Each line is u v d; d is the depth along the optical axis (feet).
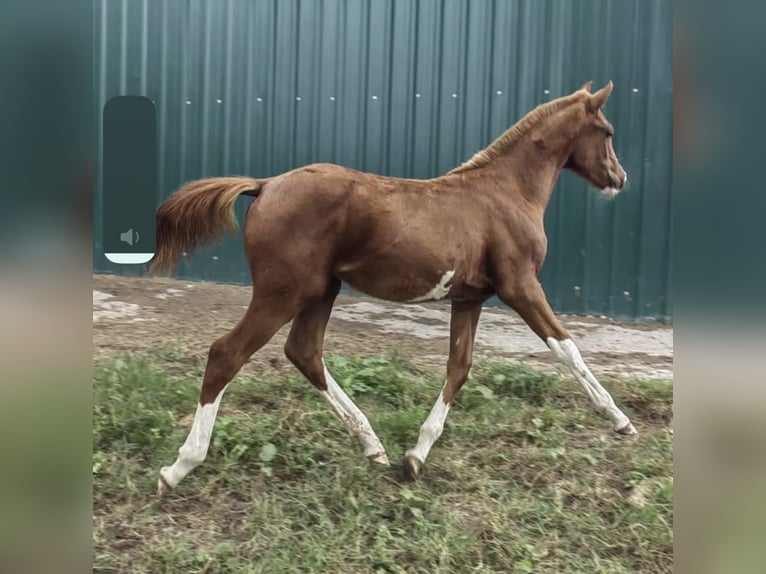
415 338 18.35
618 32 20.97
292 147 20.84
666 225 21.36
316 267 11.21
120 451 12.13
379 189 11.53
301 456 12.35
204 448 11.34
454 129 21.02
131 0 20.33
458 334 12.63
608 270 21.48
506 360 17.12
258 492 11.62
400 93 20.90
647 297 21.48
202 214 11.32
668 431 14.16
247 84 20.68
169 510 11.19
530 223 12.30
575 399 15.16
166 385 14.02
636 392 15.47
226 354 11.19
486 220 12.05
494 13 20.86
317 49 20.72
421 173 21.06
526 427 13.91
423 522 11.15
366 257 11.44
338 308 20.34
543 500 12.00
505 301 12.32
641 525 11.43
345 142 20.93
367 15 20.74
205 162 20.77
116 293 19.61
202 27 20.53
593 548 11.16
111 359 14.92
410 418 13.57
